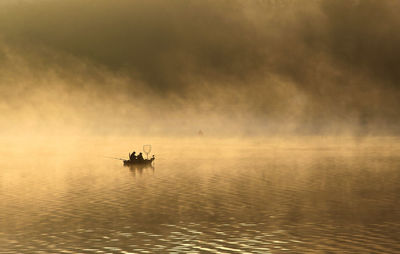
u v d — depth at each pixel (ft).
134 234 157.79
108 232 160.45
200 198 219.20
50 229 164.45
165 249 141.28
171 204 205.67
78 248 142.82
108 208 198.18
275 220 175.83
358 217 179.63
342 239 150.41
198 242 148.25
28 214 187.32
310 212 188.96
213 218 179.63
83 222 174.29
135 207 199.82
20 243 148.15
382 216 181.37
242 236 154.51
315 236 154.10
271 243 146.61
